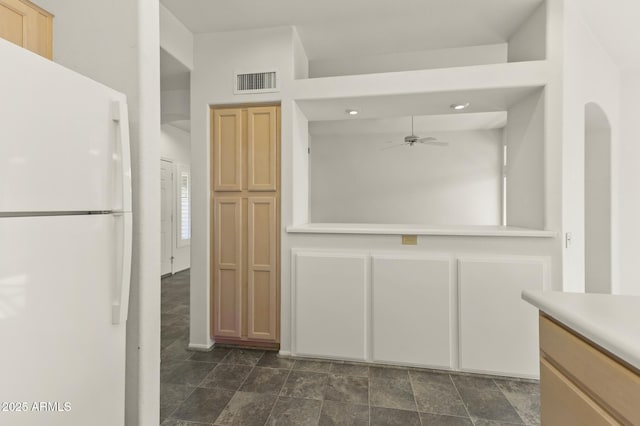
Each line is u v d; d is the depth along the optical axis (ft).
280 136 8.07
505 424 5.37
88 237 3.13
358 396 6.17
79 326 3.03
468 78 6.93
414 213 20.95
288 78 7.86
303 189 8.86
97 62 4.17
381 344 7.28
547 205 6.66
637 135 9.70
